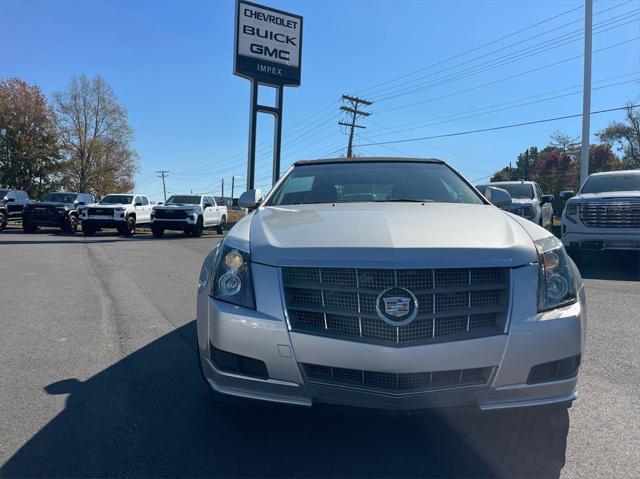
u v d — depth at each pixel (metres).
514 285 2.59
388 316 2.50
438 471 2.63
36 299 7.12
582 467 2.64
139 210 24.16
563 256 2.86
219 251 3.05
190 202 23.11
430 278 2.54
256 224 3.19
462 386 2.53
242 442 2.94
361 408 2.56
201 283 3.14
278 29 19.52
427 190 4.17
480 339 2.50
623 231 8.91
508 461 2.71
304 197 4.16
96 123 53.25
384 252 2.57
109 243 17.95
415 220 3.03
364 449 2.85
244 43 18.78
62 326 5.62
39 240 18.67
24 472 2.60
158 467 2.66
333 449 2.85
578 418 3.23
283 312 2.61
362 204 3.68
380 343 2.50
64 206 23.28
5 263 11.09
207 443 2.92
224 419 3.23
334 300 2.59
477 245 2.64
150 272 10.09
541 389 2.57
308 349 2.55
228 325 2.69
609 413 3.30
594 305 6.46
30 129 47.06
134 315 6.20
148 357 4.54
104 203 23.58
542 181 54.28
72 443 2.92
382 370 2.47
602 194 9.50
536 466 2.66
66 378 3.99
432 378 2.51
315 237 2.77
